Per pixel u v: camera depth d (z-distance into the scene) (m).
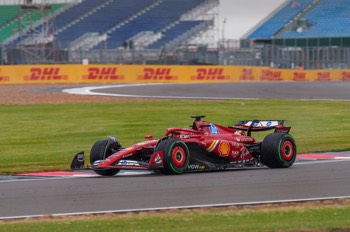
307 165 35.44
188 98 87.06
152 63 145.38
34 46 152.25
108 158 31.89
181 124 56.56
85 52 142.75
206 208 24.19
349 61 160.38
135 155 32.41
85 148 44.50
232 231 20.08
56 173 34.81
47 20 163.75
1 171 35.62
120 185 29.64
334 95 92.00
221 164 33.50
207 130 33.88
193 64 147.00
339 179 30.36
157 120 59.75
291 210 23.52
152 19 175.88
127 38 172.75
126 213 23.59
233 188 28.28
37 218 23.06
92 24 177.38
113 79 134.25
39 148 44.78
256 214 22.89
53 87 113.81
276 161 33.91
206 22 172.75
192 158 32.84
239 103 77.88
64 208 24.84
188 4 175.38
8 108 73.44
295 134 50.94
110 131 52.75
